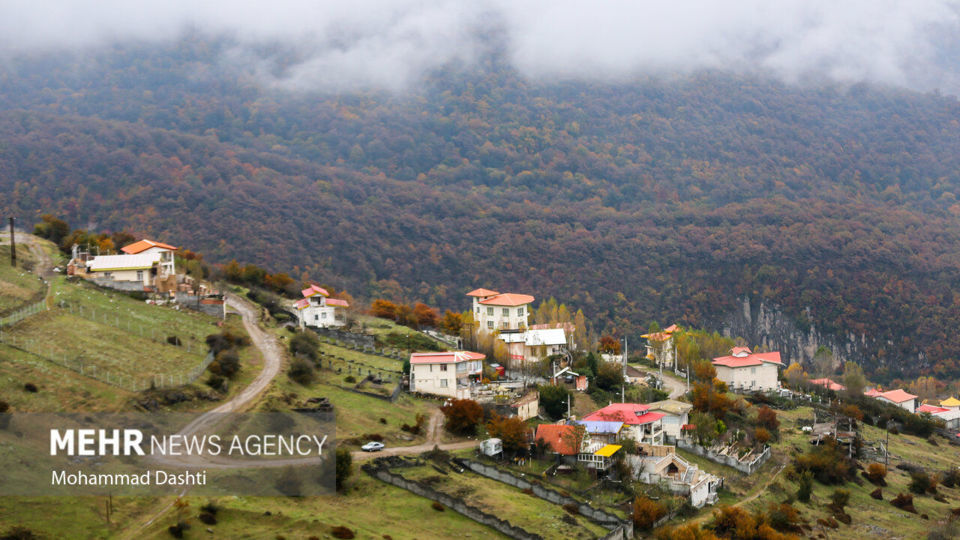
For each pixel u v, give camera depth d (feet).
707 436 475.72
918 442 597.52
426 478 358.43
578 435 409.08
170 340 448.65
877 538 398.21
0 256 579.48
